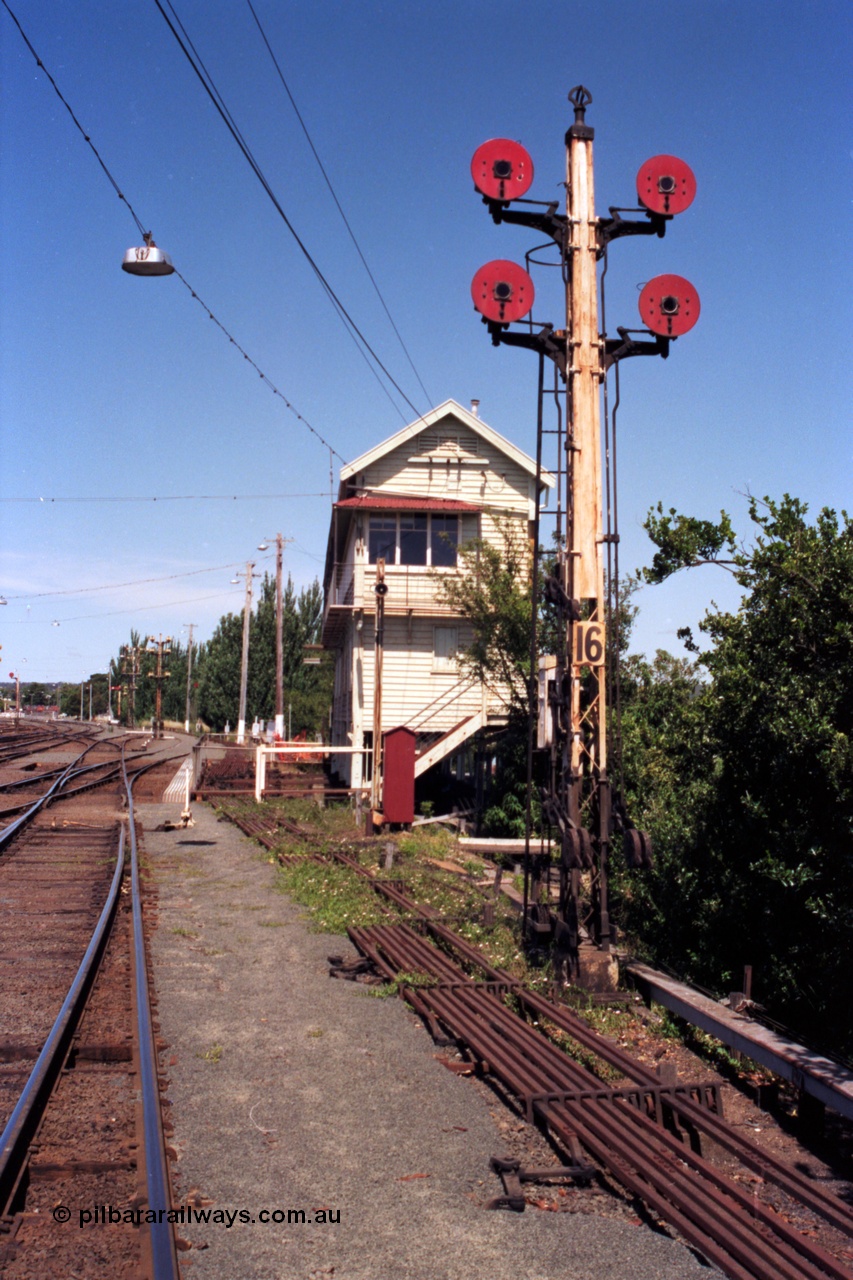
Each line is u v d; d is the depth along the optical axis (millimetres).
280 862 15469
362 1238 4605
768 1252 4402
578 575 9070
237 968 9227
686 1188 4957
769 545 9195
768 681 8711
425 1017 7793
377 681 21078
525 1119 6035
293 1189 5023
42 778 28875
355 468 25266
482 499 25906
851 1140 6844
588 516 9086
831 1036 8719
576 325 9172
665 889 10344
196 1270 4242
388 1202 4965
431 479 25859
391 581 24922
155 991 8250
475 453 26000
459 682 25266
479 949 9828
